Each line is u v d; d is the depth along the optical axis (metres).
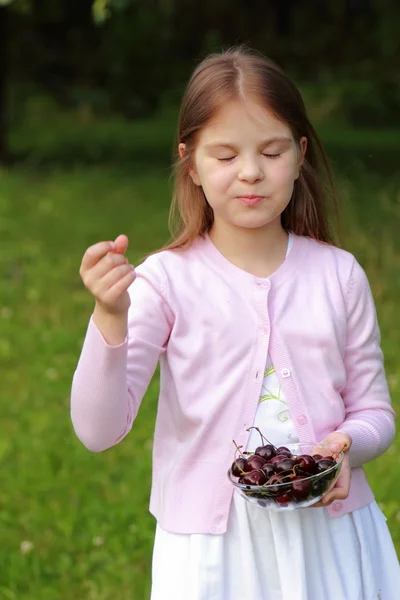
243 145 2.58
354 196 11.95
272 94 2.59
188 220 2.79
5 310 8.37
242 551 2.58
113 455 5.52
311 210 2.89
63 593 4.24
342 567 2.63
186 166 2.76
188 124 2.66
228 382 2.62
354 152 17.55
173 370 2.65
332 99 23.89
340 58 24.69
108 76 21.95
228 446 2.60
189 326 2.66
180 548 2.62
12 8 15.56
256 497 2.38
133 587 4.23
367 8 24.39
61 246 10.84
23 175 15.41
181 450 2.65
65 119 23.69
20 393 6.54
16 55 20.58
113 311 2.38
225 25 23.27
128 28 20.61
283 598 2.57
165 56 21.48
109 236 11.25
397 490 4.88
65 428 5.95
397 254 9.13
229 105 2.58
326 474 2.38
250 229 2.72
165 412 2.71
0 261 10.08
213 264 2.73
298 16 25.06
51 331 7.78
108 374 2.40
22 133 21.33
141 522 4.76
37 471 5.36
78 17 18.88
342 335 2.72
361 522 2.71
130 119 23.75
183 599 2.59
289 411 2.62
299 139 2.69
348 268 2.80
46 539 4.69
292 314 2.68
